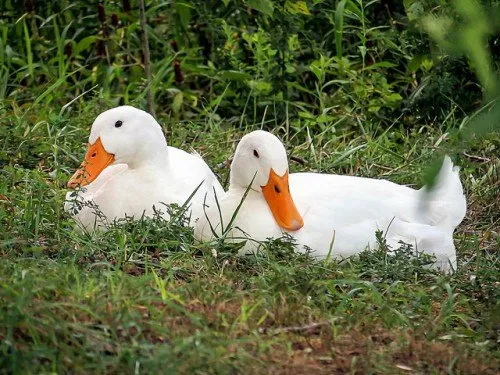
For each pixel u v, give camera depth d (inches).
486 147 566.9
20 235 432.1
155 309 359.3
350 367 345.1
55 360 319.0
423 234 469.1
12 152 528.4
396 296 408.5
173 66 644.1
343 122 606.9
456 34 293.7
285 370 339.0
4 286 344.2
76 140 556.1
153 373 317.4
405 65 637.3
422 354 360.2
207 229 450.6
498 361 365.4
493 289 414.0
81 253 412.5
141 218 449.4
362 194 467.5
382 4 654.5
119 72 630.5
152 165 480.1
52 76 626.8
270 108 619.2
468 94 603.2
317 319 376.5
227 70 634.2
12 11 656.4
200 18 652.1
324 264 426.9
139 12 624.4
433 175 302.2
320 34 649.0
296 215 445.4
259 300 375.6
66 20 657.0
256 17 642.2
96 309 349.7
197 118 616.7
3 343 320.5
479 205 539.2
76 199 452.8
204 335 341.7
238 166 453.4
